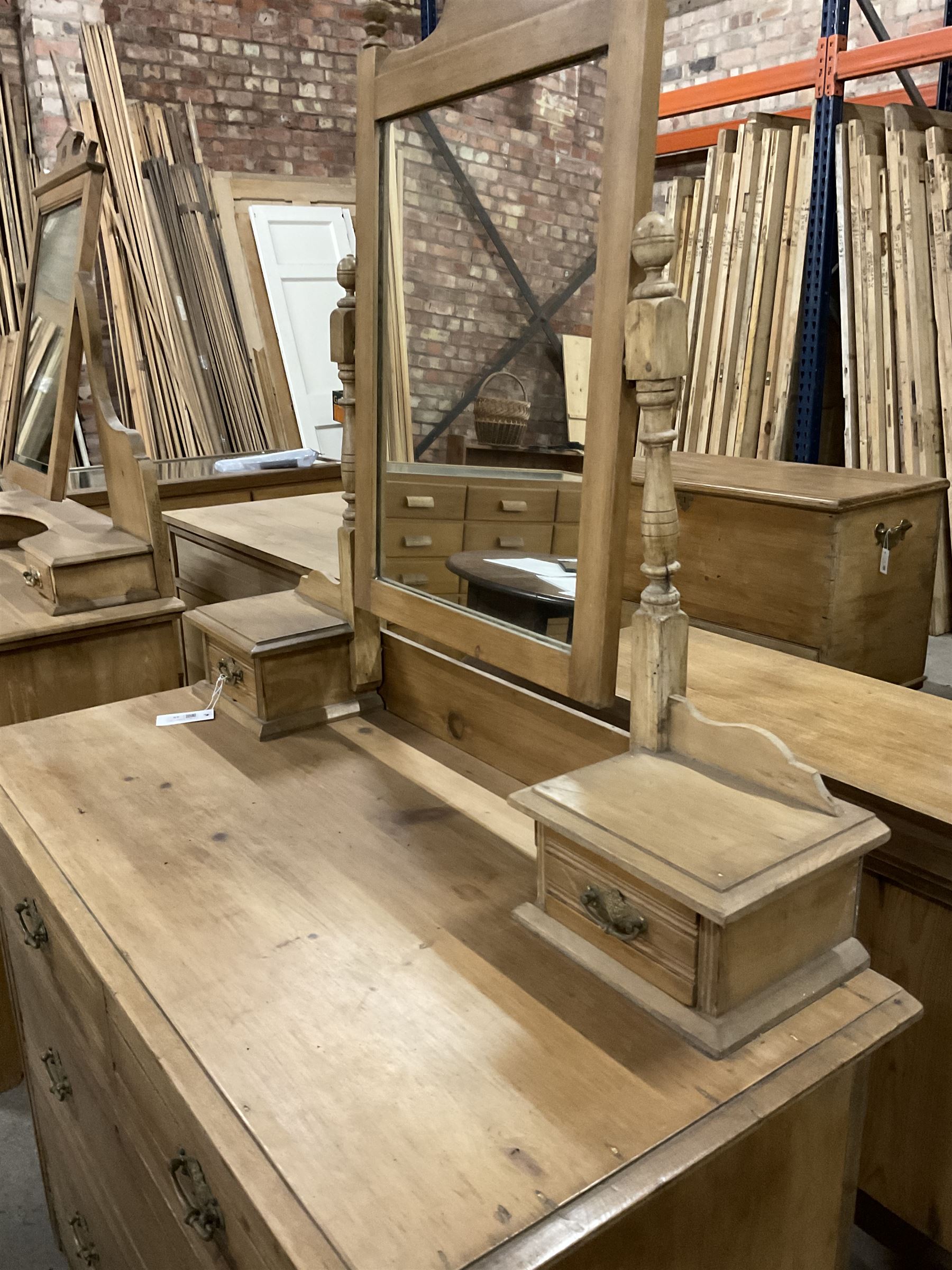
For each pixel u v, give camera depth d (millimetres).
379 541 1359
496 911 997
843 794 1248
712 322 3973
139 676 2012
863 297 3592
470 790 1264
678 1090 759
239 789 1269
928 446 3572
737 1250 848
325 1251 632
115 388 4453
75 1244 1428
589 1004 857
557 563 1031
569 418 972
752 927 801
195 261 4598
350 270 1312
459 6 1050
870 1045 810
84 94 4320
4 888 1359
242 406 4730
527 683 1479
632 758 992
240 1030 832
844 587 2064
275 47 4863
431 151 1116
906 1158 1343
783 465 2551
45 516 2221
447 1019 841
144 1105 936
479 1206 660
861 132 3504
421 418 1205
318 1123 732
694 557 2283
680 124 5254
